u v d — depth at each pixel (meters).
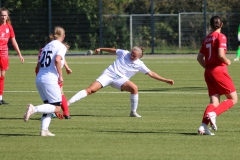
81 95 29.97
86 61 78.50
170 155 20.95
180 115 31.06
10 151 21.64
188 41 96.19
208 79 24.78
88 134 25.22
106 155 20.97
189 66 68.69
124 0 98.50
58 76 23.72
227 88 24.41
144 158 20.52
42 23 97.44
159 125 27.67
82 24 96.81
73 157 20.66
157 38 96.62
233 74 57.53
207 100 37.72
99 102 36.88
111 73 30.56
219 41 24.20
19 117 30.58
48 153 21.31
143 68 30.27
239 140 23.73
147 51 96.44
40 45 97.69
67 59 83.00
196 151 21.64
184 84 48.59
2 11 36.50
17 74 58.66
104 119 29.72
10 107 34.78
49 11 96.38
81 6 96.62
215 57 24.45
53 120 29.33
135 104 30.47
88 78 54.41
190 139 24.00
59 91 23.84
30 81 51.50
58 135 24.94
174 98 38.88
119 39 97.06
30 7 97.06
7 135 24.97
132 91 30.38
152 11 93.75
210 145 22.72
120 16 96.88
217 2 95.94
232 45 95.12
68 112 29.97
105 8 97.00
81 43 97.06
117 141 23.59
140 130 26.25
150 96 40.09
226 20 95.25
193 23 95.88
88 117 30.47
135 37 97.06
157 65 70.38
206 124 24.52
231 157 20.66
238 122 28.58
